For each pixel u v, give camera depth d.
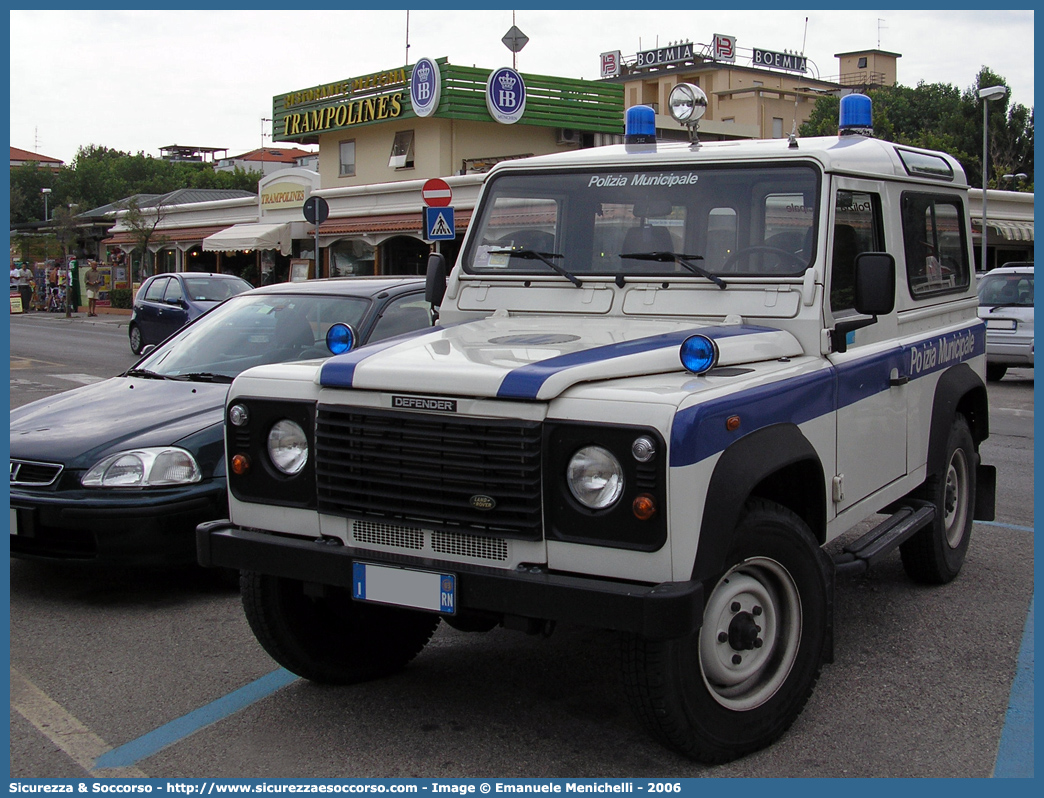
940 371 5.40
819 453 3.96
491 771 3.58
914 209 5.20
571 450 3.24
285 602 4.14
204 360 6.67
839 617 5.19
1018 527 7.11
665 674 3.30
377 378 3.55
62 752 3.77
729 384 3.45
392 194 30.23
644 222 4.52
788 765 3.61
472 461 3.36
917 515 4.95
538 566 3.32
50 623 5.19
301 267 30.81
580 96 31.36
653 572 3.14
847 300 4.38
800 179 4.27
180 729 3.95
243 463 3.90
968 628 5.02
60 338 27.00
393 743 3.81
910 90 55.12
